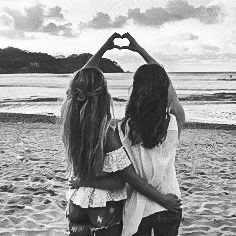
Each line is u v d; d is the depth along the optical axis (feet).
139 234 9.59
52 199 20.30
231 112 54.34
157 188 9.56
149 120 9.39
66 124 9.42
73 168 9.47
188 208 19.45
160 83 9.45
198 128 44.83
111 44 10.70
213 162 29.19
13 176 24.38
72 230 9.65
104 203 9.30
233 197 21.26
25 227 16.93
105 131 9.22
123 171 9.30
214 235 16.39
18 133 40.37
